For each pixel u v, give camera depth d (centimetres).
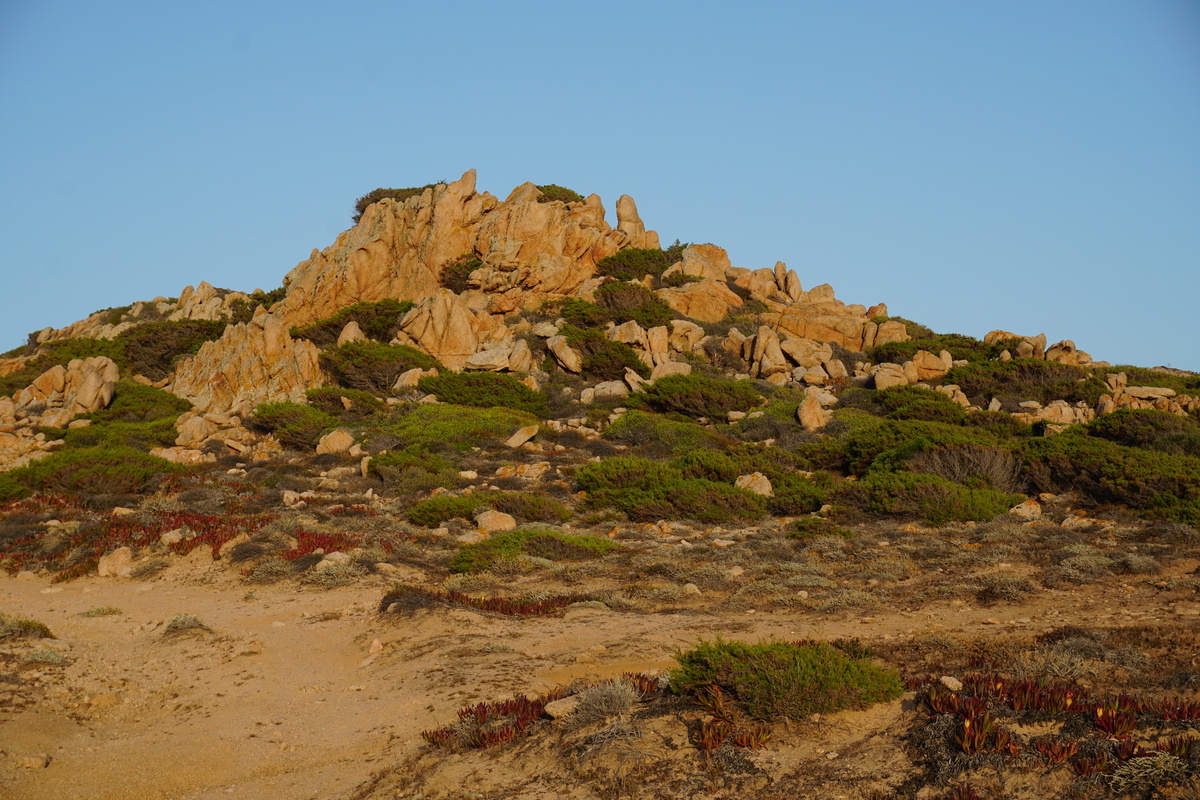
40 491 2839
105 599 1588
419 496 2797
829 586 1473
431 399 4394
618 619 1323
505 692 946
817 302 6538
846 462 3186
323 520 2350
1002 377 4931
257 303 6581
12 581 1784
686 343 5509
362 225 6081
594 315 5550
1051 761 581
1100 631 995
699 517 2369
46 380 5006
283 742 869
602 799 648
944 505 2120
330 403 4419
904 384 4678
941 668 906
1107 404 4100
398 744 834
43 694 996
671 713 761
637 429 3856
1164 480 2094
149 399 4656
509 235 5912
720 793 626
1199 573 1335
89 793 742
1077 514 2053
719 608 1389
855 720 708
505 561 1808
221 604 1538
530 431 3741
